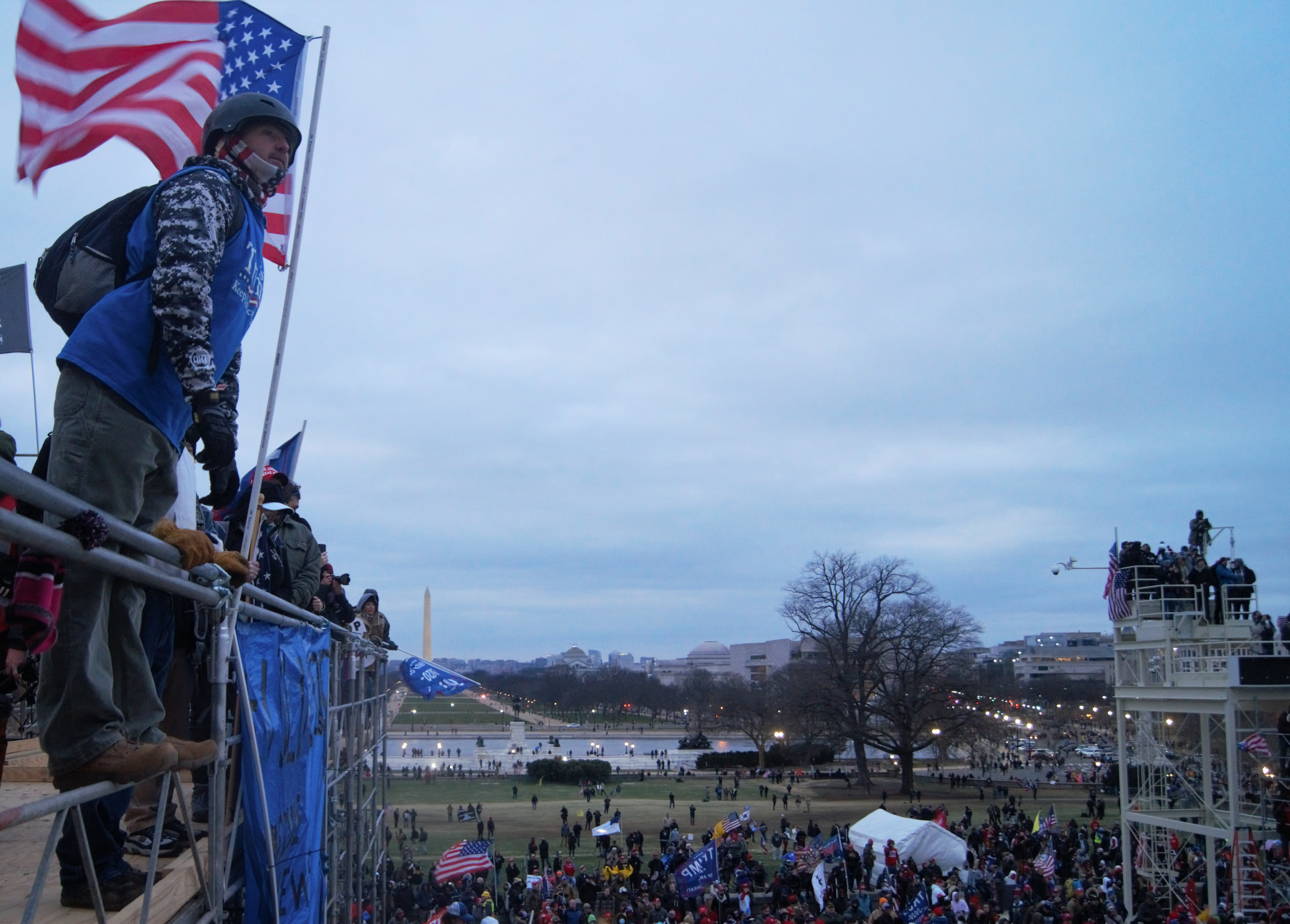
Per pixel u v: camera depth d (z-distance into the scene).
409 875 29.48
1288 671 19.30
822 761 87.25
